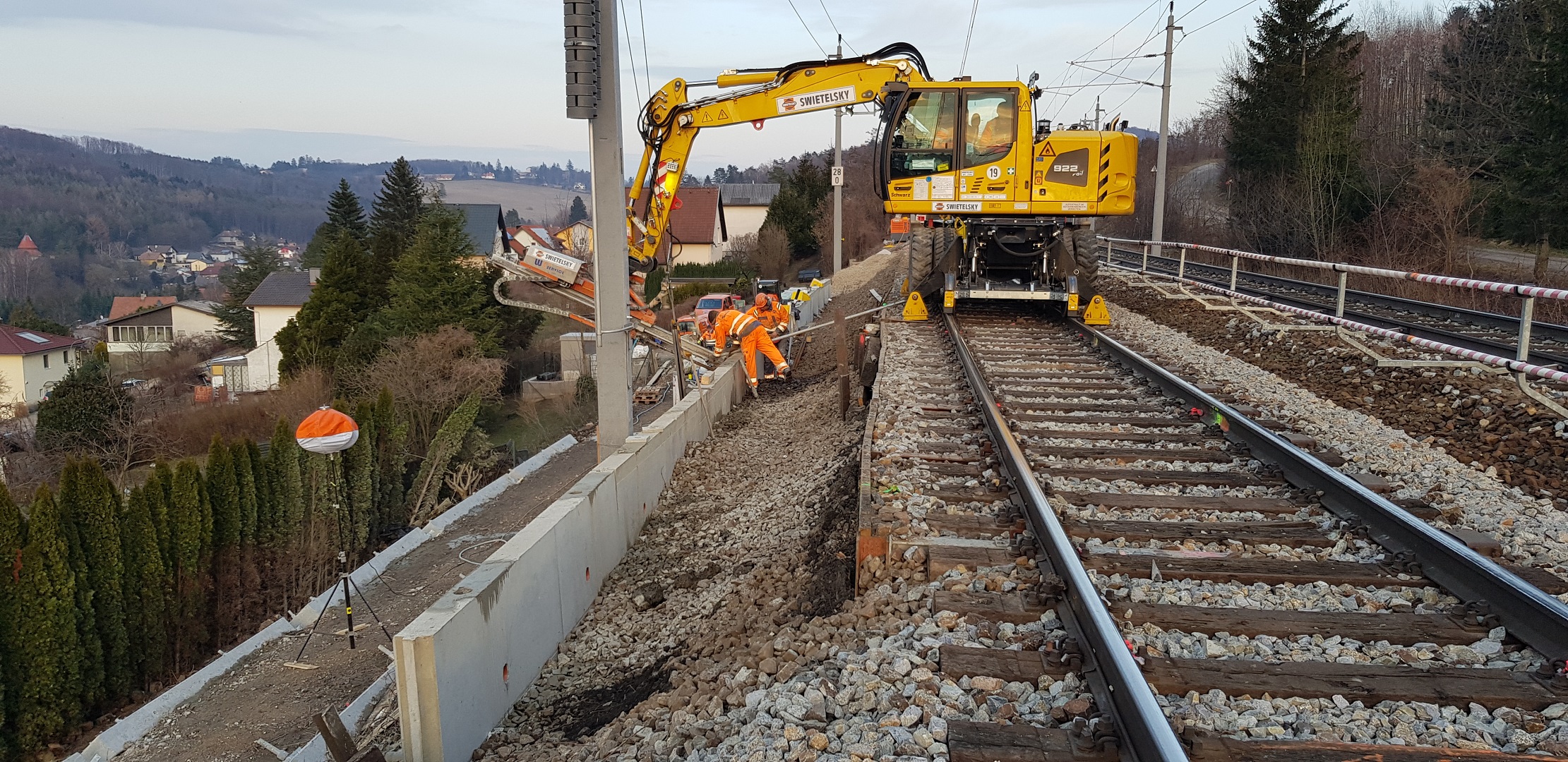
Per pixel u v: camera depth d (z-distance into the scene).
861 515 5.65
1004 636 4.24
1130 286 22.53
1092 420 8.23
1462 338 12.07
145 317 77.31
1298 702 3.59
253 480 16.22
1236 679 3.72
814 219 62.56
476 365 30.98
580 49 9.12
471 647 5.11
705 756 3.85
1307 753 3.20
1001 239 14.44
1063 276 14.33
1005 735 3.42
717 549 8.38
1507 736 3.37
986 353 11.77
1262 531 5.43
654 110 13.64
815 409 14.32
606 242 9.67
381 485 20.66
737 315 16.20
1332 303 16.94
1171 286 18.86
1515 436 7.41
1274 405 9.03
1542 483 6.43
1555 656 3.80
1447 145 32.78
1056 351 12.04
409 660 4.64
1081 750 3.29
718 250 76.25
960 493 6.21
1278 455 6.68
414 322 36.47
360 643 11.70
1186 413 8.47
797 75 13.63
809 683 4.07
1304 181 31.73
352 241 42.69
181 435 31.09
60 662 12.35
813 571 6.32
